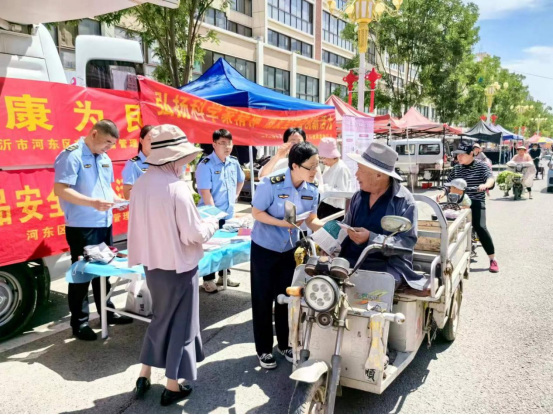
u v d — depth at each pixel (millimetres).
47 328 4355
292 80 26625
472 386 3328
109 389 3264
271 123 6734
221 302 5129
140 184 2848
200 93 6641
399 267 2998
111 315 4430
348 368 2676
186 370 2955
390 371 2756
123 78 6879
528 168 14805
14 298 4094
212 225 2973
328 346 2711
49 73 4590
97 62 6520
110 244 4348
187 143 2873
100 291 4113
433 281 2934
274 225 3383
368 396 3191
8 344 3990
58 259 4477
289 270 3553
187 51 11562
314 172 3311
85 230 4051
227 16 22234
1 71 4160
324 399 2549
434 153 17781
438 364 3670
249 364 3691
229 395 3217
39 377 3414
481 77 31547
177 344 2926
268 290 3494
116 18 10383
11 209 4012
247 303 5102
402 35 23969
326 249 2703
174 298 2885
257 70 23734
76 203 3842
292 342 2809
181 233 2785
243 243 4395
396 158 2965
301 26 27875
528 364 3658
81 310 4035
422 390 3273
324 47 30406
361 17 11641
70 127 4480
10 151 4004
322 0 29688
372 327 2572
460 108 27453
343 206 4902
